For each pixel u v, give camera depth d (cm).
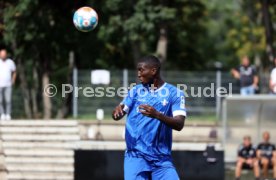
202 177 5072
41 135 6172
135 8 8656
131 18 8550
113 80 7600
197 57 13300
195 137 6738
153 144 2681
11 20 7588
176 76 7681
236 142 6844
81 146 5719
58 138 6156
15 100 7900
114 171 5181
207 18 14425
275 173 6219
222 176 5041
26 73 9388
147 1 8600
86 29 3378
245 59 7131
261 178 6284
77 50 8306
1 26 7900
